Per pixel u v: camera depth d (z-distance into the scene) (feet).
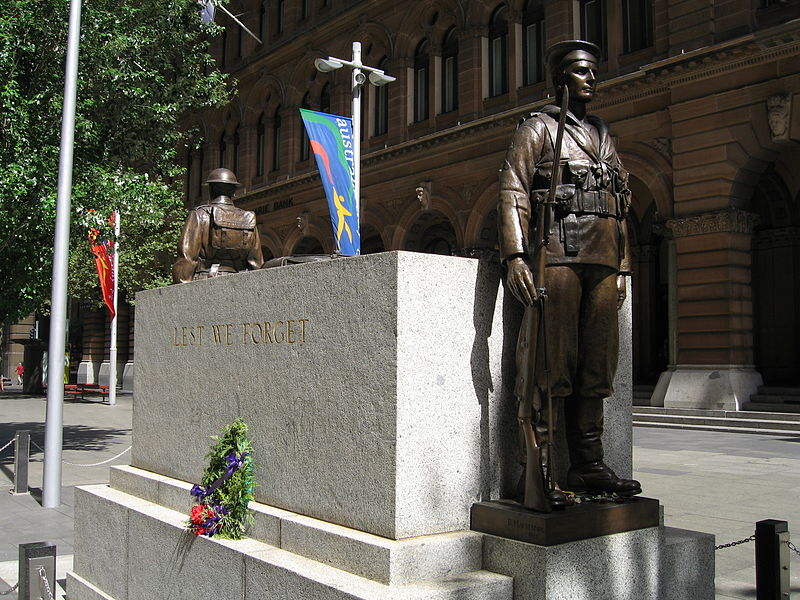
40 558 16.01
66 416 77.92
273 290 15.28
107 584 18.40
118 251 92.58
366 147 108.99
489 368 12.88
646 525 12.60
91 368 159.02
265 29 130.31
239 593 13.26
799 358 81.10
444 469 12.18
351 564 11.80
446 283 12.45
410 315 11.99
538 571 11.04
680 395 67.00
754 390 65.67
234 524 14.42
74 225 43.52
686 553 13.34
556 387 12.64
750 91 65.98
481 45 93.30
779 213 82.43
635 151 74.79
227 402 16.63
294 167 121.60
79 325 172.45
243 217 25.26
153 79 50.70
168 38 51.55
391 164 102.42
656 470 38.32
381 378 12.09
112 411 85.56
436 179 96.43
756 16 67.62
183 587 15.05
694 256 68.64
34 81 42.11
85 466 39.93
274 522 13.75
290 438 14.35
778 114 63.87
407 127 102.94
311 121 57.16
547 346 12.03
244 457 14.80
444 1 97.86
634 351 93.45
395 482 11.64
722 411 62.64
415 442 11.87
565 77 13.21
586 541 11.50
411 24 102.32
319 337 13.74
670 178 72.23
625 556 11.99
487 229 92.48
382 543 11.39
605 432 14.58
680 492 31.68
